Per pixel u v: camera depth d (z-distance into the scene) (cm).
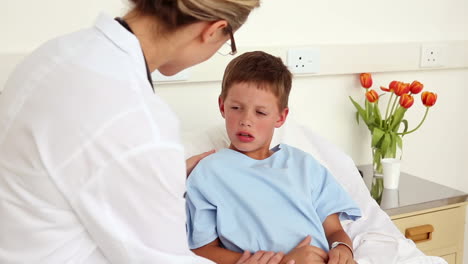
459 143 244
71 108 83
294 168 148
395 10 216
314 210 141
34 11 159
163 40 94
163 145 86
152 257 89
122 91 85
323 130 212
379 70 212
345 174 173
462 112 241
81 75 85
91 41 91
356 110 216
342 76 210
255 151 147
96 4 167
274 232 134
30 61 91
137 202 86
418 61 220
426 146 235
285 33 197
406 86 196
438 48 223
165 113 90
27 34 159
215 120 191
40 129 84
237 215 136
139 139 84
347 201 149
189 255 96
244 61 142
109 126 83
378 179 204
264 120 140
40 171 84
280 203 138
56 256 87
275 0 192
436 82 231
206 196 135
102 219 84
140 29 94
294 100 203
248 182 139
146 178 85
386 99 221
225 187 138
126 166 83
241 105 140
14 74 92
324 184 149
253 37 191
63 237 87
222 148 160
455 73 235
